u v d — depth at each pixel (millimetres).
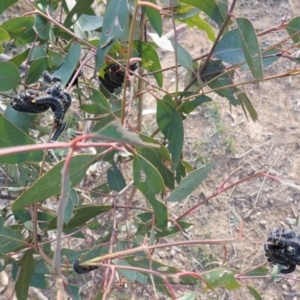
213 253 1133
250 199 1209
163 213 575
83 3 631
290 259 522
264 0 1528
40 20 657
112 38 549
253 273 650
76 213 622
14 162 503
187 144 1292
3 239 571
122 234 1027
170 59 1418
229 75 660
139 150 620
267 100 1357
